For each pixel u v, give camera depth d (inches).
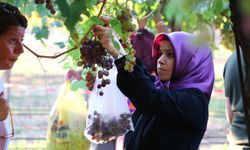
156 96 145.6
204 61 160.2
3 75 636.1
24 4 154.8
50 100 665.0
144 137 155.9
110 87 196.2
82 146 276.1
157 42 165.0
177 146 152.1
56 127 277.3
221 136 431.2
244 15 71.9
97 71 146.8
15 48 134.0
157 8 165.0
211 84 161.2
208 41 70.9
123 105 198.4
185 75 159.2
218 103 596.1
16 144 382.6
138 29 232.8
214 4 99.3
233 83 183.0
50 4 119.1
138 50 228.2
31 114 560.4
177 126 152.9
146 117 159.0
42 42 155.0
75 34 129.1
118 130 196.7
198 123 153.0
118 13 131.9
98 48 131.0
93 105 200.7
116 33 133.3
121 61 138.0
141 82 143.9
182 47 159.5
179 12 78.0
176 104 148.3
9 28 130.7
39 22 182.4
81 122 276.7
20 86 715.4
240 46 83.7
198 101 152.9
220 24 225.5
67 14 89.1
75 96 277.4
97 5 135.0
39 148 358.9
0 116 134.7
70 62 155.6
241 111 181.8
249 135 89.2
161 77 161.6
